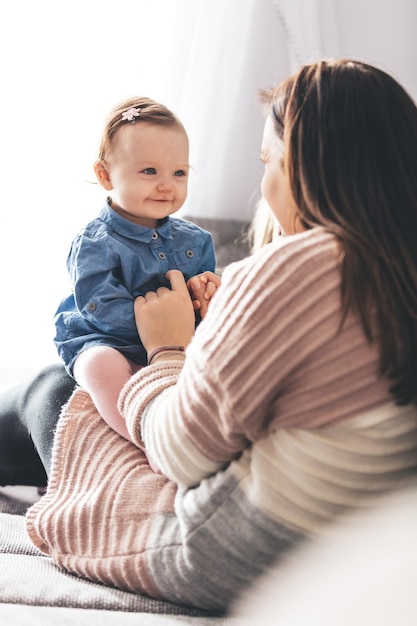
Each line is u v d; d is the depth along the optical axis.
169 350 1.57
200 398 1.28
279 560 1.31
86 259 1.77
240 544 1.32
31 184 3.43
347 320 1.22
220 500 1.33
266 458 1.29
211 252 1.90
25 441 2.02
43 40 3.35
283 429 1.27
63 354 1.78
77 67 3.37
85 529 1.53
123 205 1.79
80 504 1.55
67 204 3.46
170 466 1.37
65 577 1.52
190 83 3.29
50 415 1.88
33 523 1.59
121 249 1.77
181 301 1.66
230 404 1.24
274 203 1.41
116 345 1.74
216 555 1.35
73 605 1.41
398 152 1.29
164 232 1.83
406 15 3.66
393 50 3.68
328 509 1.28
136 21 3.34
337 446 1.25
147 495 1.49
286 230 1.42
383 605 1.07
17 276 3.48
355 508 1.28
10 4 3.31
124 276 1.78
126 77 3.37
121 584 1.47
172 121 1.79
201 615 1.41
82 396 1.70
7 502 2.24
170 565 1.40
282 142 1.38
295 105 1.33
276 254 1.25
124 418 1.51
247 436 1.27
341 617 1.09
